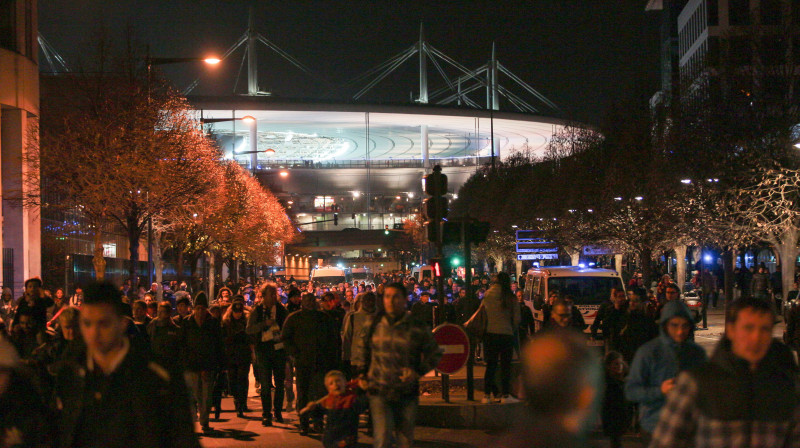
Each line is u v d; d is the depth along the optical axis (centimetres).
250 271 8244
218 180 3856
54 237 4325
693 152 3256
